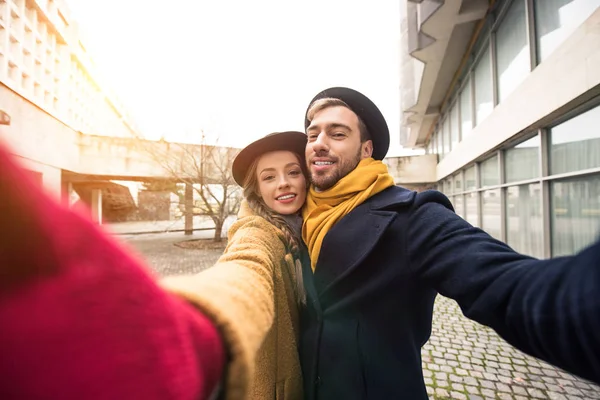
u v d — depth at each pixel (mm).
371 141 1418
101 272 290
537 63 5195
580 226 4262
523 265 693
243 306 555
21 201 236
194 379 347
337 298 1100
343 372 1045
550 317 541
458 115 11297
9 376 208
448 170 12602
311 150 1295
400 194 1179
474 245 837
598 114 3877
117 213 23422
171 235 16672
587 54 3607
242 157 1466
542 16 5016
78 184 15836
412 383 1017
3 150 231
